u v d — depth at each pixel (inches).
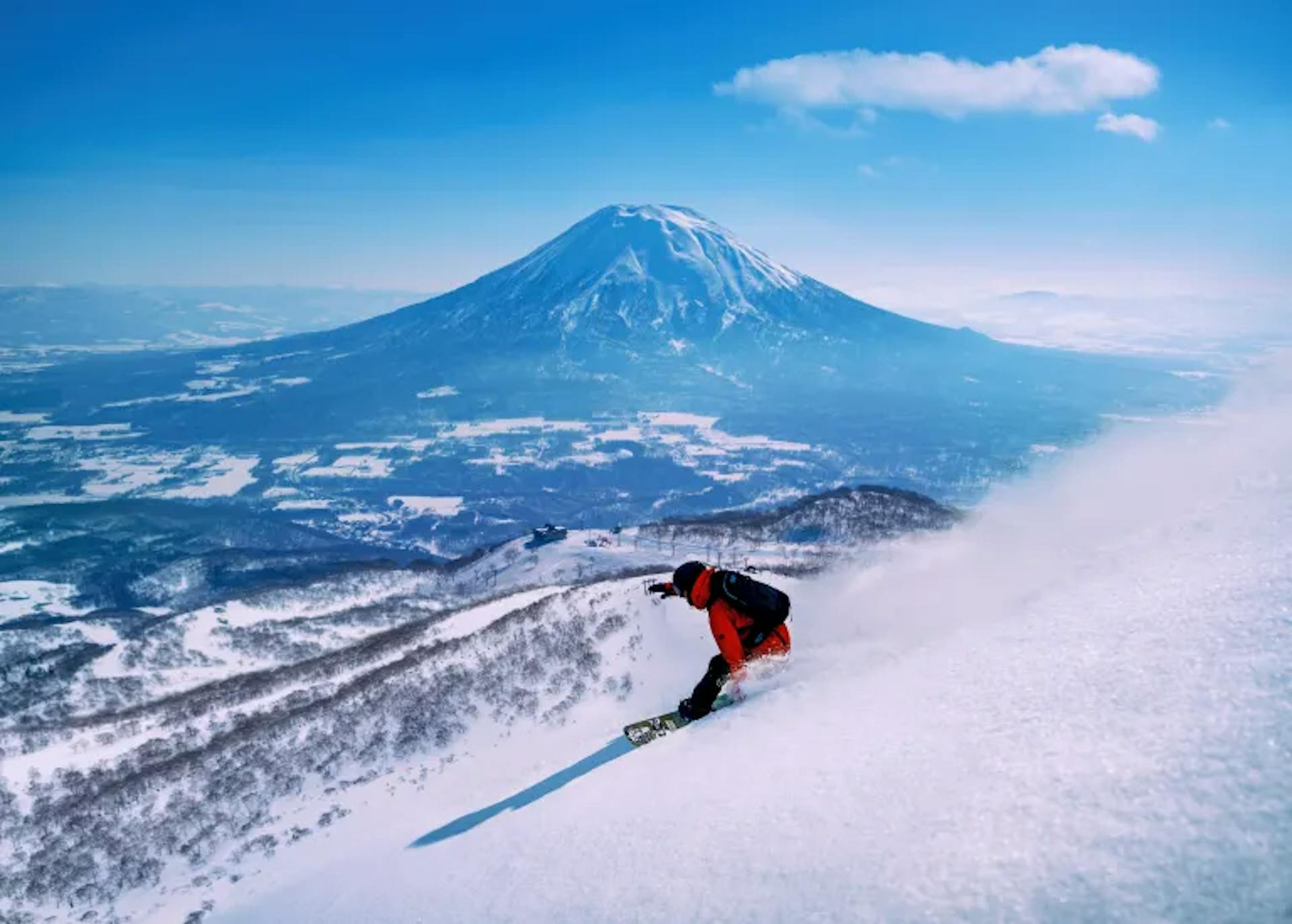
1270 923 68.6
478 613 3782.0
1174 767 99.2
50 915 1723.7
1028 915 83.6
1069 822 97.5
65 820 2226.9
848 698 185.5
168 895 1572.3
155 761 2751.0
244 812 1903.3
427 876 203.9
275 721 2586.1
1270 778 89.0
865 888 100.7
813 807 130.7
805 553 4648.1
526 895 150.5
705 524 7731.3
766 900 108.8
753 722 195.9
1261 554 162.9
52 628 6496.1
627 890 130.5
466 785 508.4
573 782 223.9
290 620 6417.3
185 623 6284.5
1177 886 78.8
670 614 2180.1
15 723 4694.9
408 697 2234.3
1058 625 171.5
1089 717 122.6
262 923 299.0
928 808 115.1
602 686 1873.8
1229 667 117.6
